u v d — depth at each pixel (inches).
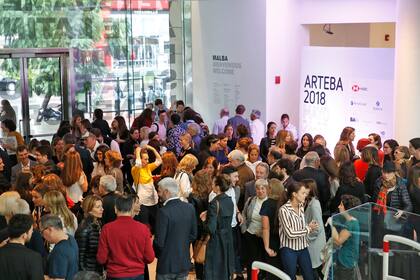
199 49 610.9
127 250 239.3
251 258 296.4
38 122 596.1
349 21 492.1
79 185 305.9
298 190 268.1
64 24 602.2
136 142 451.8
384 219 264.5
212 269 281.9
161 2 649.6
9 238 209.9
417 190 299.1
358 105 453.7
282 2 536.1
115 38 629.6
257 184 287.7
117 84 635.5
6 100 579.5
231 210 282.2
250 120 539.8
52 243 229.6
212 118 604.1
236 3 560.7
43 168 313.4
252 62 549.6
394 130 436.8
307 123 495.5
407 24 431.2
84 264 243.8
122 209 241.4
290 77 547.2
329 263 264.4
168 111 547.5
